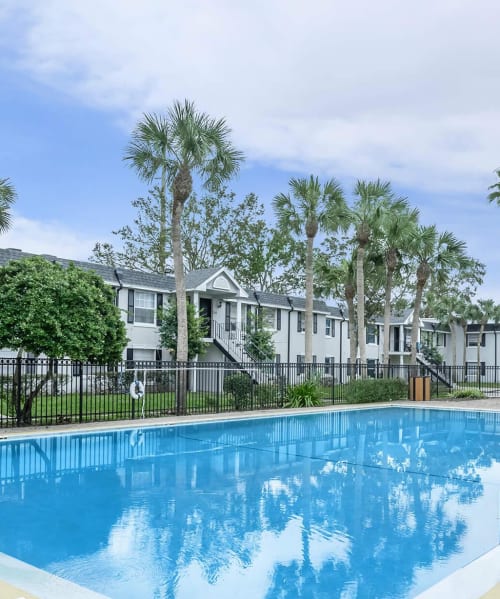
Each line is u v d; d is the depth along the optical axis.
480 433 18.08
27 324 15.08
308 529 7.52
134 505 8.68
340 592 5.51
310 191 28.52
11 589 5.15
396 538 7.16
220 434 17.03
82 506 8.60
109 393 19.70
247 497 9.23
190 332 31.00
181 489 9.78
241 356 32.94
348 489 9.88
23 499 9.02
